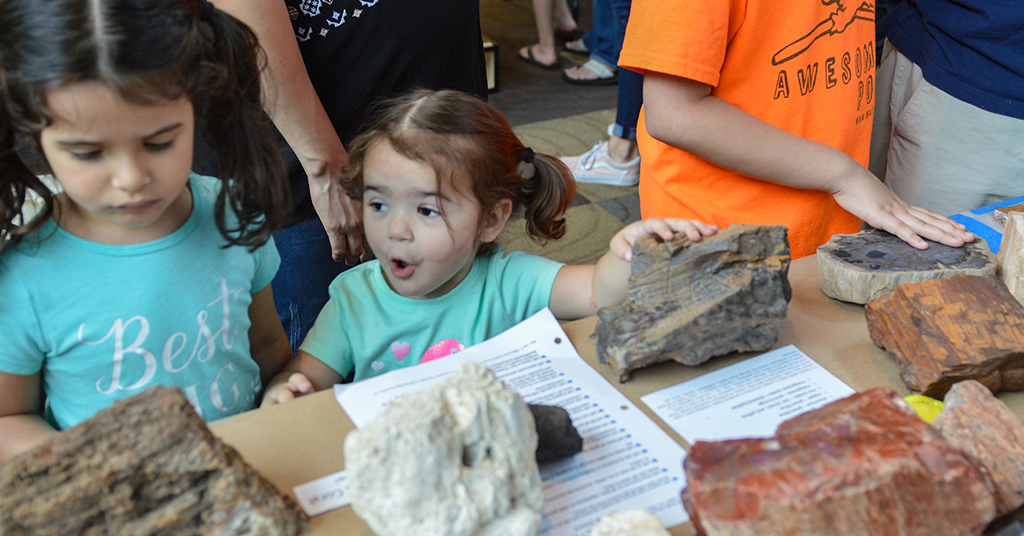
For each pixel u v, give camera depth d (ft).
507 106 12.94
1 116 2.64
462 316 4.04
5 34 2.44
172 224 3.26
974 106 5.34
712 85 4.26
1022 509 2.49
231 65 3.14
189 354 3.35
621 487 2.59
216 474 2.27
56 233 3.08
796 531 2.08
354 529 2.41
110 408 2.30
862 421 2.37
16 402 3.17
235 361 3.57
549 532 2.42
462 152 3.55
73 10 2.40
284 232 4.70
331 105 4.64
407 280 3.79
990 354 2.96
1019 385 3.08
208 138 3.26
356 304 4.03
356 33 4.42
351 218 4.66
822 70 4.50
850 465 2.16
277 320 4.12
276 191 3.50
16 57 2.41
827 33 4.44
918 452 2.21
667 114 4.37
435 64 4.84
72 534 2.17
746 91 4.46
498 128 3.82
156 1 2.63
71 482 2.14
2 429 3.08
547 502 2.54
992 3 5.02
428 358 4.02
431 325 4.00
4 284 3.00
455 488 2.16
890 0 6.08
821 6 4.33
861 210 4.17
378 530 2.15
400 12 4.48
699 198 4.72
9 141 2.73
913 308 3.22
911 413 2.41
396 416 2.18
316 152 4.37
